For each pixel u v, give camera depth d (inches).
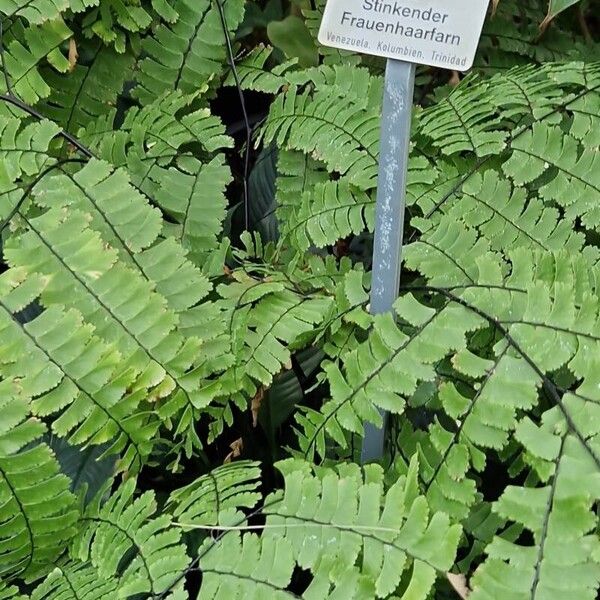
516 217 39.5
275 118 48.1
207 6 50.9
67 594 32.3
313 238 42.8
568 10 59.9
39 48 47.8
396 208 32.5
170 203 44.0
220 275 42.1
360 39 31.3
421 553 28.0
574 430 29.0
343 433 37.8
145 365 35.1
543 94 43.0
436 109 45.8
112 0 49.4
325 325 38.2
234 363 37.4
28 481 32.8
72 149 49.0
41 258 34.9
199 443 38.4
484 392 30.9
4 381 32.3
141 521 33.7
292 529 30.0
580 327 31.0
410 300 33.9
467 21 30.0
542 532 27.0
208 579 29.5
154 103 49.6
